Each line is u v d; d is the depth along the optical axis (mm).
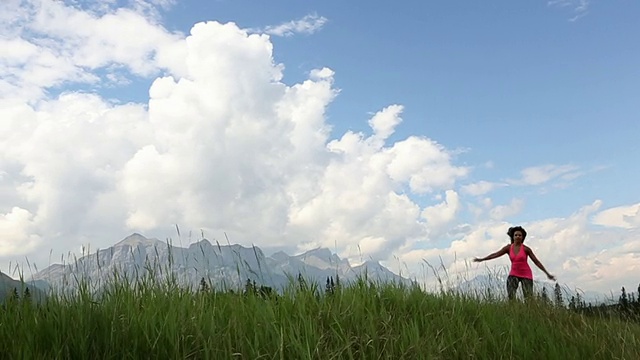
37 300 3953
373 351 4016
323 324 4480
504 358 4402
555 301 6289
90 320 3631
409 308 5328
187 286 4762
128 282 4516
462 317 5227
